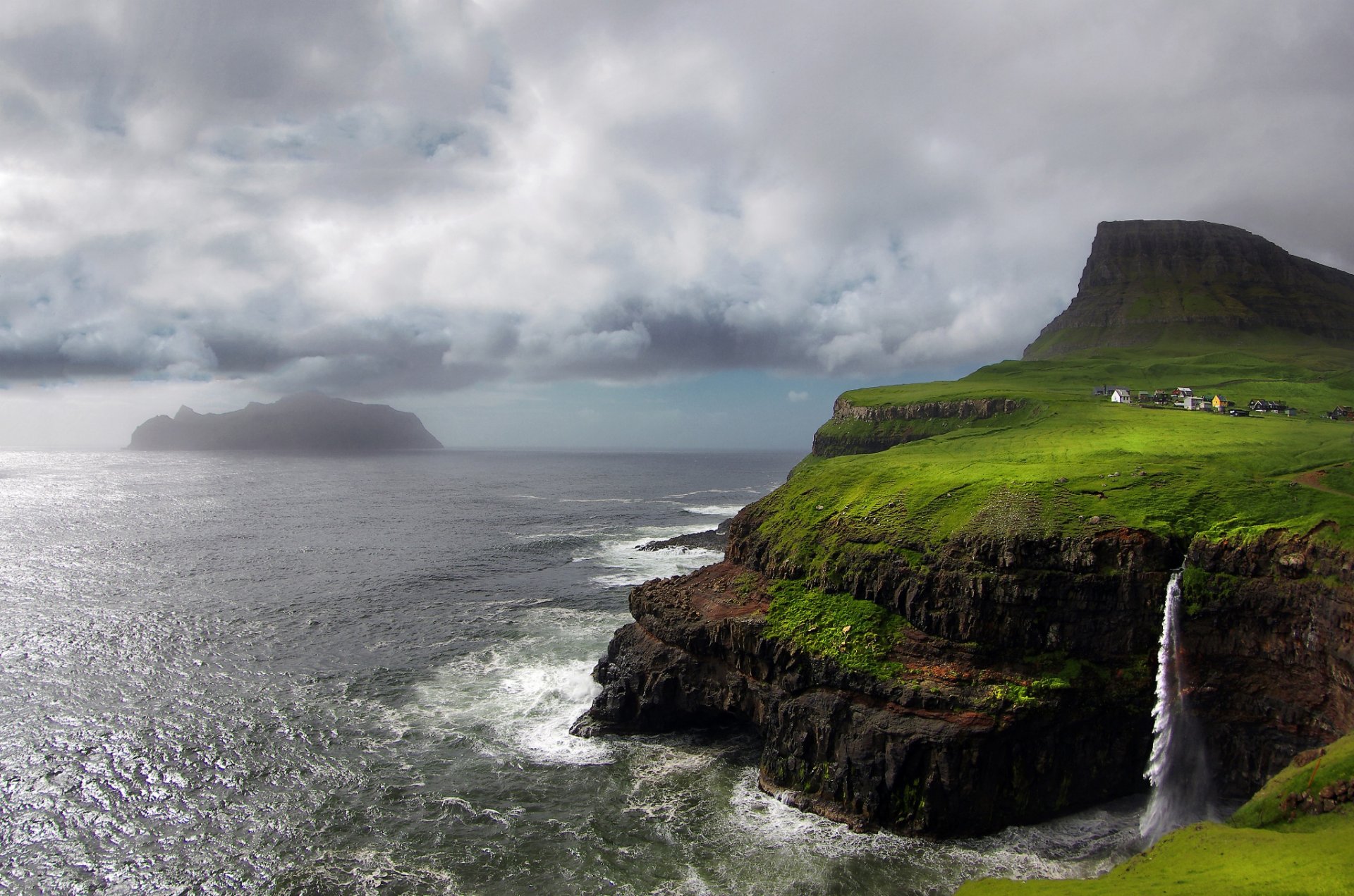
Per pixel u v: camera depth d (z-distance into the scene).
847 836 48.16
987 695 49.03
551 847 46.66
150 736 59.16
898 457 90.31
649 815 50.47
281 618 89.94
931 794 47.84
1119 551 52.12
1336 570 46.22
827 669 53.47
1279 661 48.62
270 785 52.88
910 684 50.69
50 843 45.62
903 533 60.19
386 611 94.12
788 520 73.00
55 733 58.91
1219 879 34.03
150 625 85.88
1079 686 49.81
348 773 54.81
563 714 65.00
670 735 62.12
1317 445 75.75
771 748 54.78
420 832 48.00
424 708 65.62
